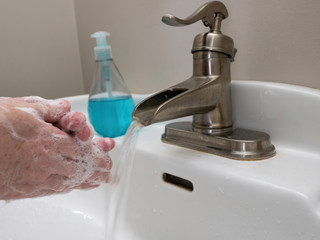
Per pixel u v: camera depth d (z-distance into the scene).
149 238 0.35
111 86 0.46
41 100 0.27
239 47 0.38
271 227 0.25
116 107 0.43
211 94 0.33
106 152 0.28
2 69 0.59
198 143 0.35
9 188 0.24
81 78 0.70
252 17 0.36
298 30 0.32
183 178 0.32
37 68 0.63
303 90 0.31
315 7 0.31
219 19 0.33
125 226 0.37
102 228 0.38
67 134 0.25
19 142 0.22
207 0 0.40
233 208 0.28
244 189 0.27
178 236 0.33
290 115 0.33
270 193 0.25
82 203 0.42
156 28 0.49
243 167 0.29
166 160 0.33
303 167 0.29
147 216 0.36
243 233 0.27
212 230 0.30
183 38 0.45
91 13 0.61
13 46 0.59
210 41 0.32
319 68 0.32
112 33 0.58
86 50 0.66
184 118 0.43
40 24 0.62
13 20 0.58
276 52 0.35
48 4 0.62
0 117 0.21
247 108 0.36
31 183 0.24
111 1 0.56
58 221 0.39
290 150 0.33
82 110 0.54
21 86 0.61
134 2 0.51
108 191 0.39
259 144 0.32
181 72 0.46
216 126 0.35
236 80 0.38
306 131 0.32
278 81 0.35
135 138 0.31
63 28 0.65
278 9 0.33
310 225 0.23
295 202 0.24
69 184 0.27
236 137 0.33
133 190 0.37
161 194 0.34
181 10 0.44
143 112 0.31
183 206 0.32
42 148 0.23
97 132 0.44
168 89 0.33
